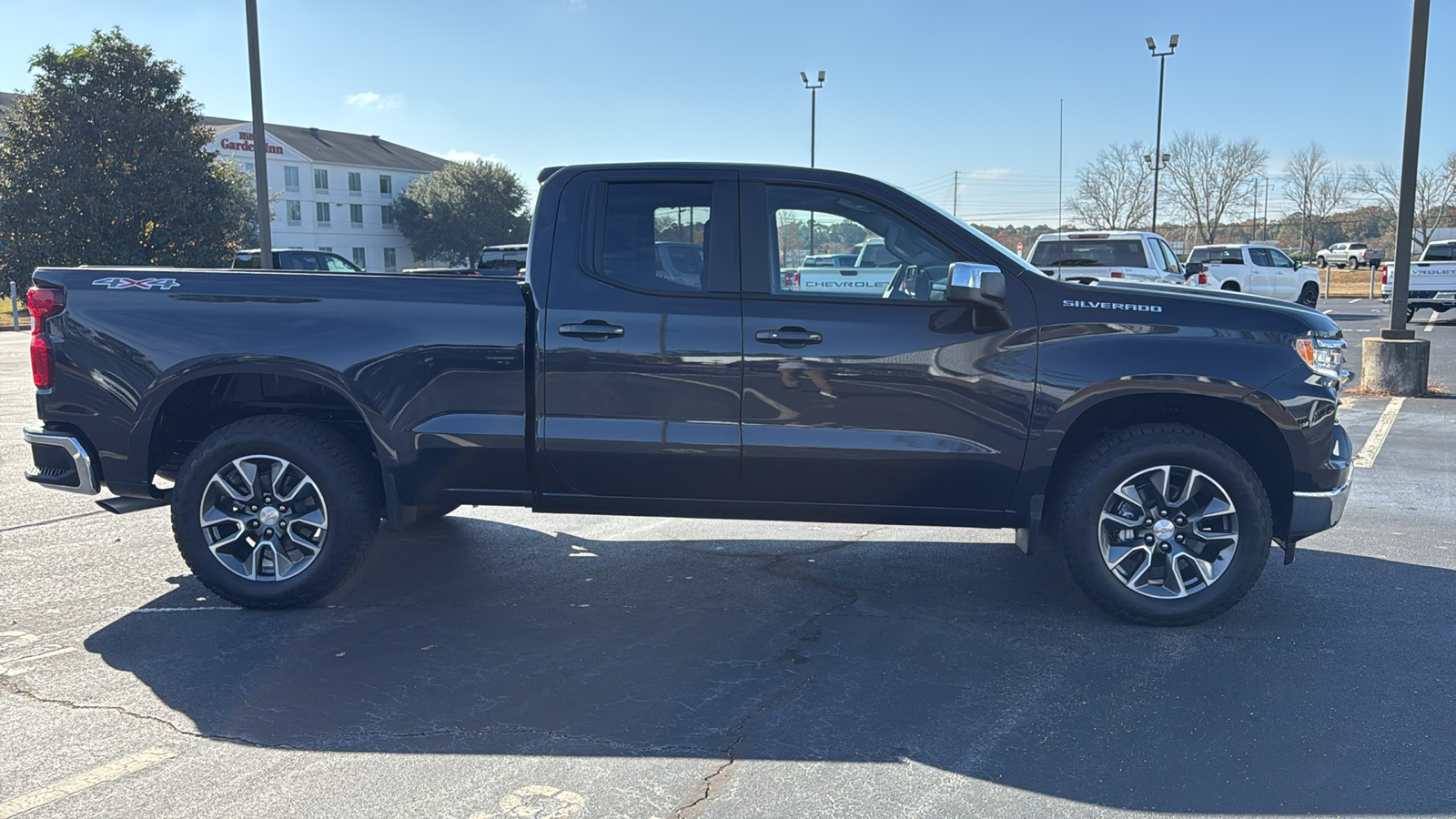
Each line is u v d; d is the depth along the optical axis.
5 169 31.67
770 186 4.53
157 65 32.31
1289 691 3.84
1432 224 62.09
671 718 3.62
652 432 4.48
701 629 4.55
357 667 4.10
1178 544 4.48
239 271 4.70
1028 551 4.63
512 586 5.19
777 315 4.42
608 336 4.46
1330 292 41.28
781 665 4.12
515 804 3.02
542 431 4.53
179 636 4.44
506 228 84.81
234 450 4.63
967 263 4.19
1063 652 4.25
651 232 4.55
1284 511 4.61
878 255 4.48
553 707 3.71
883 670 4.07
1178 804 3.02
